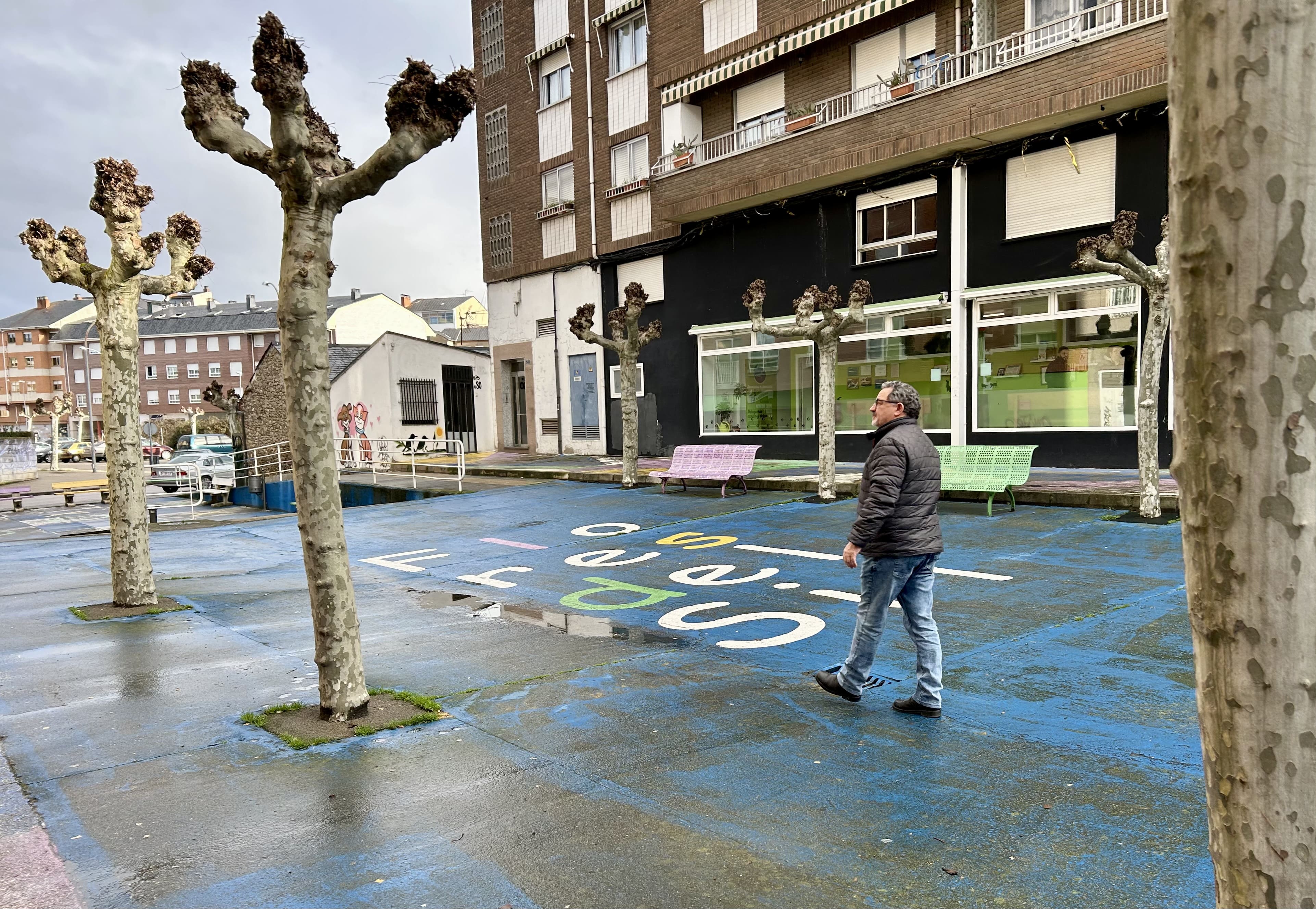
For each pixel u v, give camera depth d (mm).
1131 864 2928
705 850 3105
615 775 3795
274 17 4125
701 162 19250
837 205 16562
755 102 18641
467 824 3355
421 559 10508
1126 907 2682
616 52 21906
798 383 17656
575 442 23703
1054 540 8688
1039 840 3115
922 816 3338
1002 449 10430
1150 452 9312
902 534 4418
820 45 17109
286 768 3963
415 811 3475
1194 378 1374
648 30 20578
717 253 19031
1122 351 12969
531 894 2836
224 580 9586
